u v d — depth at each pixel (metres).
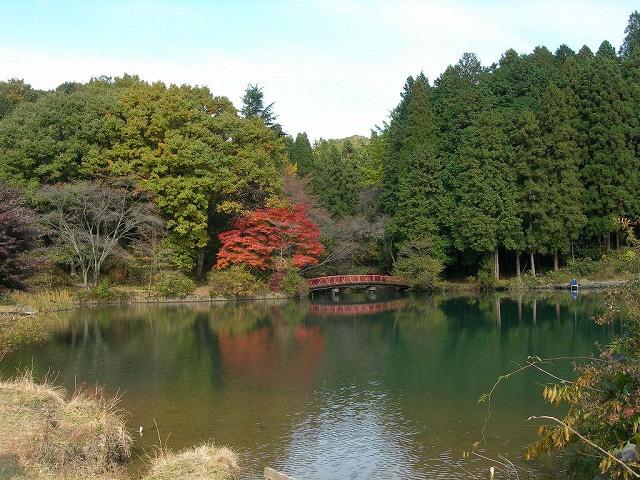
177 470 8.95
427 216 43.44
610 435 7.34
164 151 35.03
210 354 19.94
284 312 31.30
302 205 40.50
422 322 27.45
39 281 31.17
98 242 33.28
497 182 40.69
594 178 42.22
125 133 35.28
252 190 39.34
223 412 13.47
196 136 36.38
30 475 7.97
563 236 41.69
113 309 31.66
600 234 43.38
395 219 44.34
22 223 19.03
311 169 57.72
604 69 43.75
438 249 43.16
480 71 57.12
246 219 37.75
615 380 7.15
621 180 41.62
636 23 61.97
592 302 33.34
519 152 41.91
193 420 12.88
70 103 34.88
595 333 23.17
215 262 41.09
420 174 43.56
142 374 17.05
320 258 45.38
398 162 46.97
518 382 15.98
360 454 10.97
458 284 43.44
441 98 48.78
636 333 8.80
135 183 34.03
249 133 39.28
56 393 11.31
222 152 37.28
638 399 6.63
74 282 33.84
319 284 40.41
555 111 42.69
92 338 22.88
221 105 40.78
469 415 13.22
